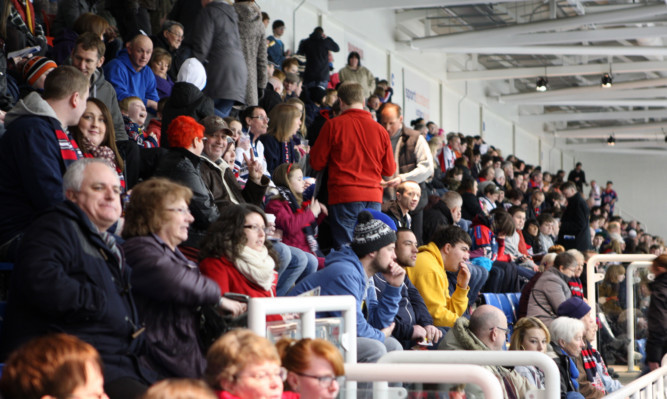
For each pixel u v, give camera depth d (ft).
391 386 9.53
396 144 25.82
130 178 15.65
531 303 21.99
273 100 30.68
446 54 79.05
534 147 105.91
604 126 108.06
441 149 50.83
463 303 19.79
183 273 10.16
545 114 98.12
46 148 12.09
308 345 8.52
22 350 6.87
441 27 71.77
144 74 23.95
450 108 80.43
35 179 11.91
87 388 6.89
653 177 117.08
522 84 91.56
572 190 56.59
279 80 34.04
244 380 7.61
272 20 50.52
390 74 67.46
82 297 9.14
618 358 23.47
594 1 59.21
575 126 111.24
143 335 9.86
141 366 9.73
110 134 14.37
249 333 7.86
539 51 62.23
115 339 9.48
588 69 74.59
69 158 12.46
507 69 76.59
